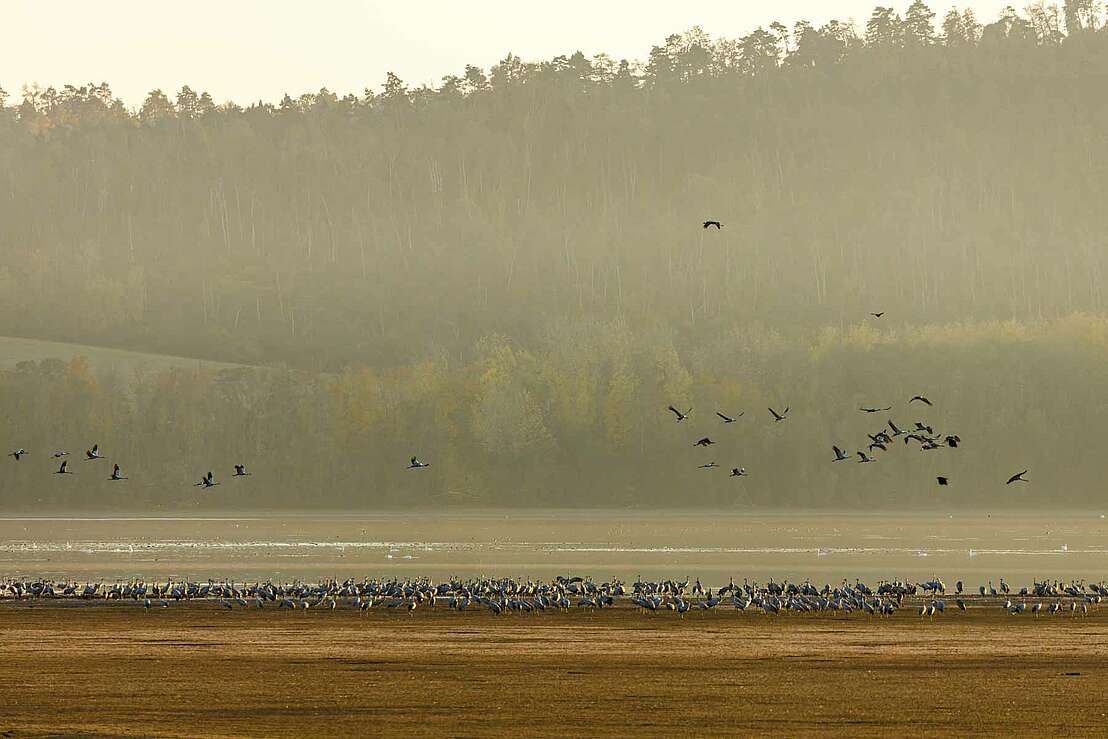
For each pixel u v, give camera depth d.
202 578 94.81
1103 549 121.69
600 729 42.78
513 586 78.88
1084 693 48.78
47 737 41.19
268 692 48.44
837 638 62.47
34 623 66.69
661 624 67.12
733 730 42.78
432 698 47.44
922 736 42.16
